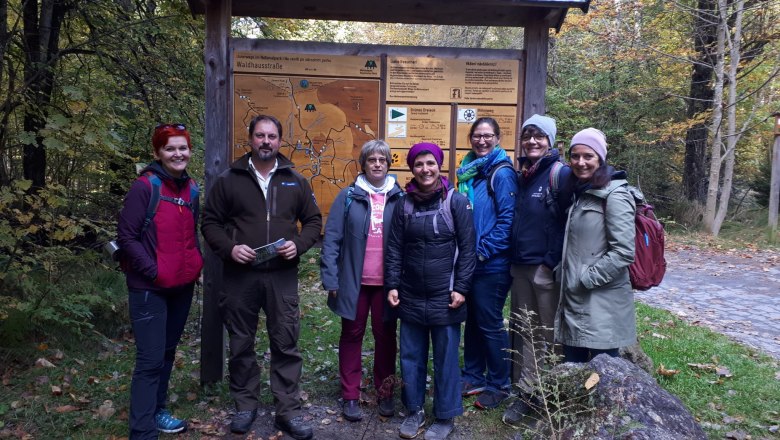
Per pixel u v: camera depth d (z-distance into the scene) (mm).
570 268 3207
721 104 13133
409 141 4109
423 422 3486
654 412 2703
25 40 4988
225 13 3896
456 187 4023
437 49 4070
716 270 9250
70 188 5621
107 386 3986
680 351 4828
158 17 5953
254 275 3258
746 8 12609
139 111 6129
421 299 3299
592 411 2793
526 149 3539
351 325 3590
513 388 3809
